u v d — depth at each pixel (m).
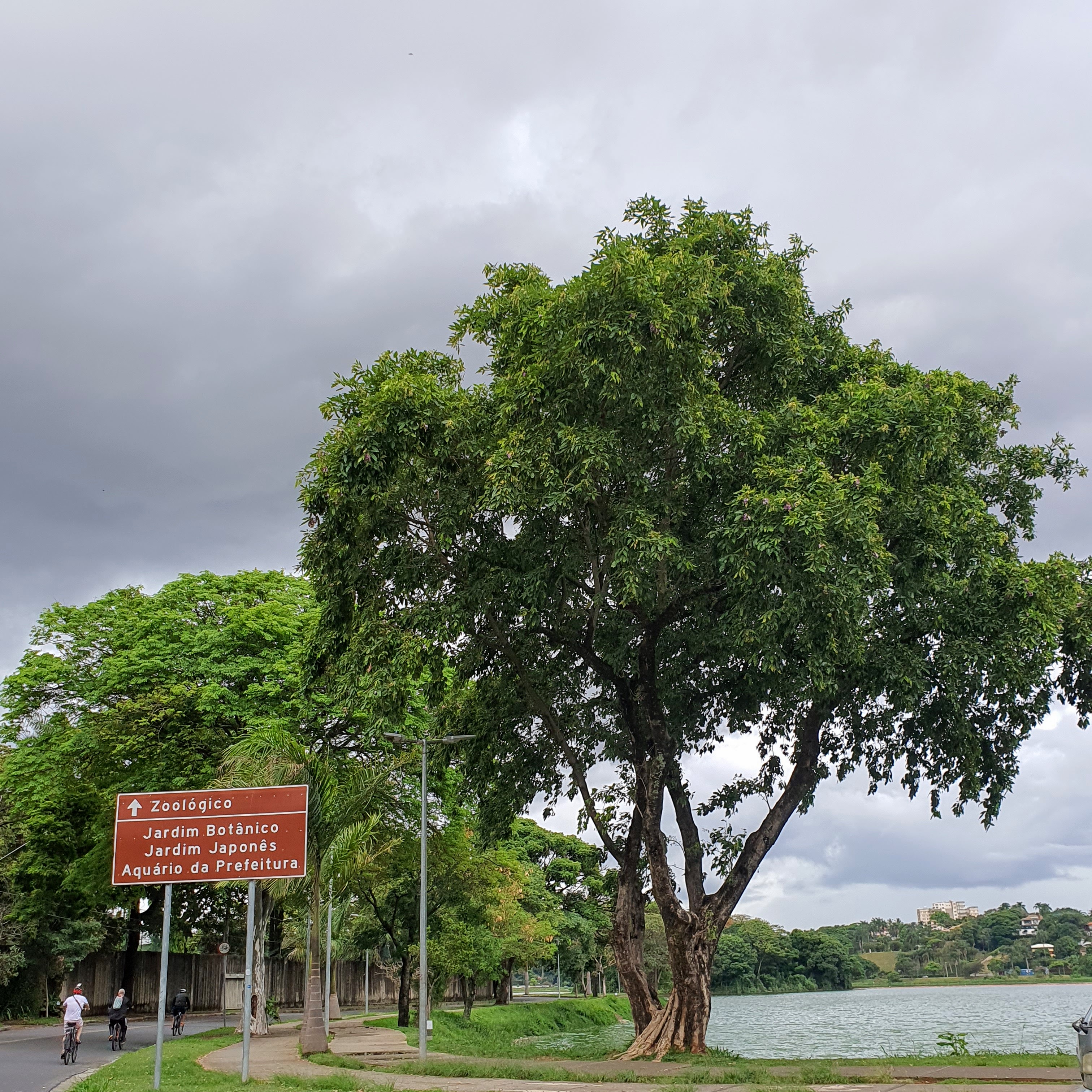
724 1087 15.03
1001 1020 62.19
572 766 23.95
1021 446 24.52
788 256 23.66
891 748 24.23
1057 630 20.08
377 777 28.22
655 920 76.88
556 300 19.39
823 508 17.84
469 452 20.09
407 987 40.62
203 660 32.03
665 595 21.55
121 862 16.66
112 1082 16.92
